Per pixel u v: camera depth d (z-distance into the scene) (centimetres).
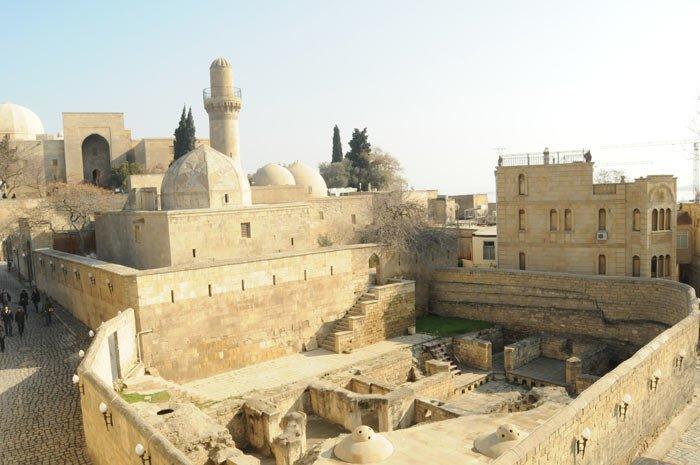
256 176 5975
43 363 2523
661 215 3828
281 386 2605
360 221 5484
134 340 2641
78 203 5219
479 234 5219
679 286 3122
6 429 1828
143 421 1266
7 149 7131
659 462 1870
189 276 2856
